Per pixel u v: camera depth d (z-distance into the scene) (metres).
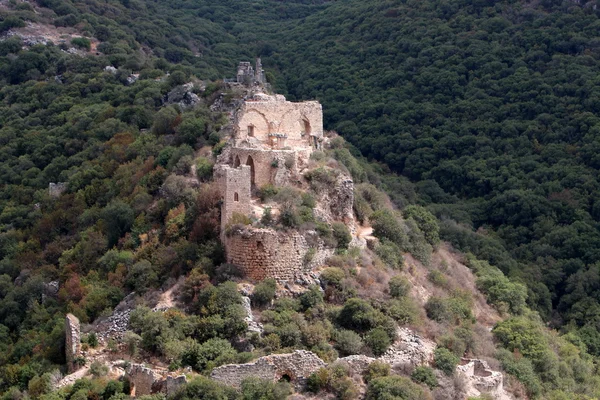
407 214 100.62
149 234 82.69
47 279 91.06
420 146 158.38
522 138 156.62
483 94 171.38
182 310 66.81
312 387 59.16
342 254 73.62
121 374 60.91
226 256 71.06
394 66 189.88
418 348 65.44
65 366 65.56
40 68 173.00
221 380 58.09
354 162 102.44
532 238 132.62
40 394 61.34
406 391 58.03
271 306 67.12
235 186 72.06
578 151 150.12
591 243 128.00
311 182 80.00
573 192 140.12
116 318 68.31
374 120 168.00
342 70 192.62
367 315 66.19
